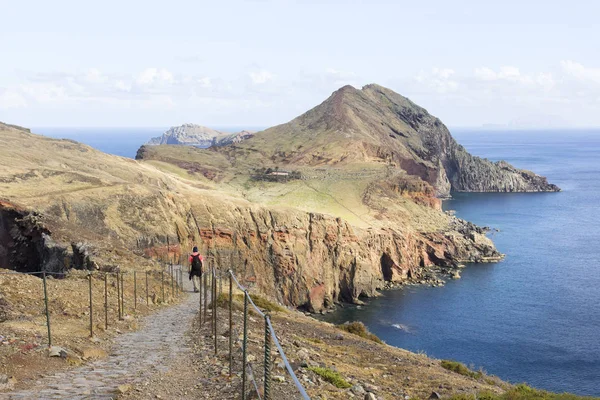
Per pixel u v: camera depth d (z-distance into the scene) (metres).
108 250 52.16
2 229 65.25
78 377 13.79
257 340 20.84
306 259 120.94
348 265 124.75
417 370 24.36
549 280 119.19
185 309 32.06
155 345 19.48
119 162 145.38
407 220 166.12
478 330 86.75
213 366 15.64
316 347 24.86
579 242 159.25
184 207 113.06
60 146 139.88
